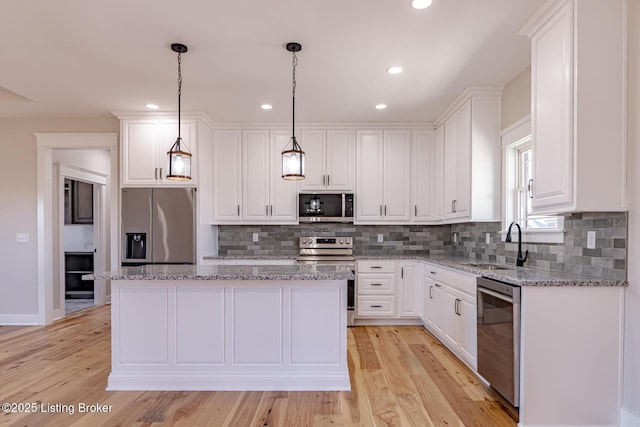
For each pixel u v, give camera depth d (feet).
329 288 8.87
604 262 7.53
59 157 16.35
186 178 9.30
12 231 14.78
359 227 16.52
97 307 18.22
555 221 9.55
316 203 15.40
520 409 7.21
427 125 15.44
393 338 13.00
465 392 8.72
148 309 8.86
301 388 8.83
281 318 8.86
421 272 14.38
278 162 15.52
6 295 14.80
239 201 15.53
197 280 8.59
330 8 7.44
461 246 15.10
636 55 6.69
